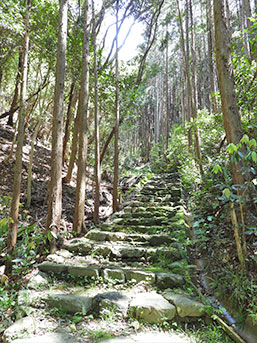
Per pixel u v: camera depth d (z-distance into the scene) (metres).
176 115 21.98
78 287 2.62
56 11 5.14
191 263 3.05
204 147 5.66
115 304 2.22
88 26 4.52
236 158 2.46
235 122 2.63
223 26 2.77
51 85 8.36
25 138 7.92
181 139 8.77
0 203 3.96
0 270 2.90
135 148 20.38
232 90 2.69
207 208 3.64
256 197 2.48
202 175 4.64
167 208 4.57
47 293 2.42
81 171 4.23
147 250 3.25
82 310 2.20
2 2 3.44
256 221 2.38
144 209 4.70
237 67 3.44
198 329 2.04
